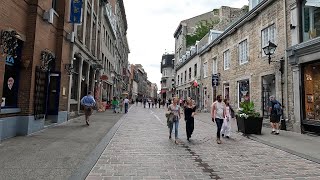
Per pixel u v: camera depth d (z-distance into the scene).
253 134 11.38
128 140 9.61
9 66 9.26
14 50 8.91
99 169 5.88
